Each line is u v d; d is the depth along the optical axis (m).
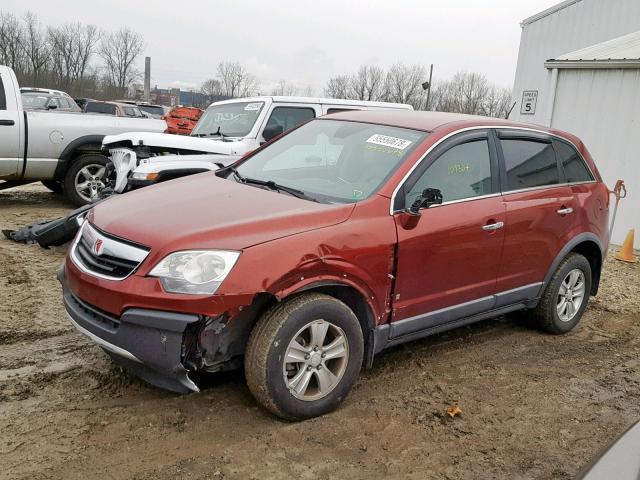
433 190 3.94
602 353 5.29
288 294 3.46
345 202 3.97
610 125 10.00
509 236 4.71
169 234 3.41
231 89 60.16
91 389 3.91
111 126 9.55
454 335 5.43
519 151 5.01
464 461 3.47
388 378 4.44
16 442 3.29
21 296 5.42
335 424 3.72
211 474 3.15
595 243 5.65
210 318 3.34
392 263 3.94
